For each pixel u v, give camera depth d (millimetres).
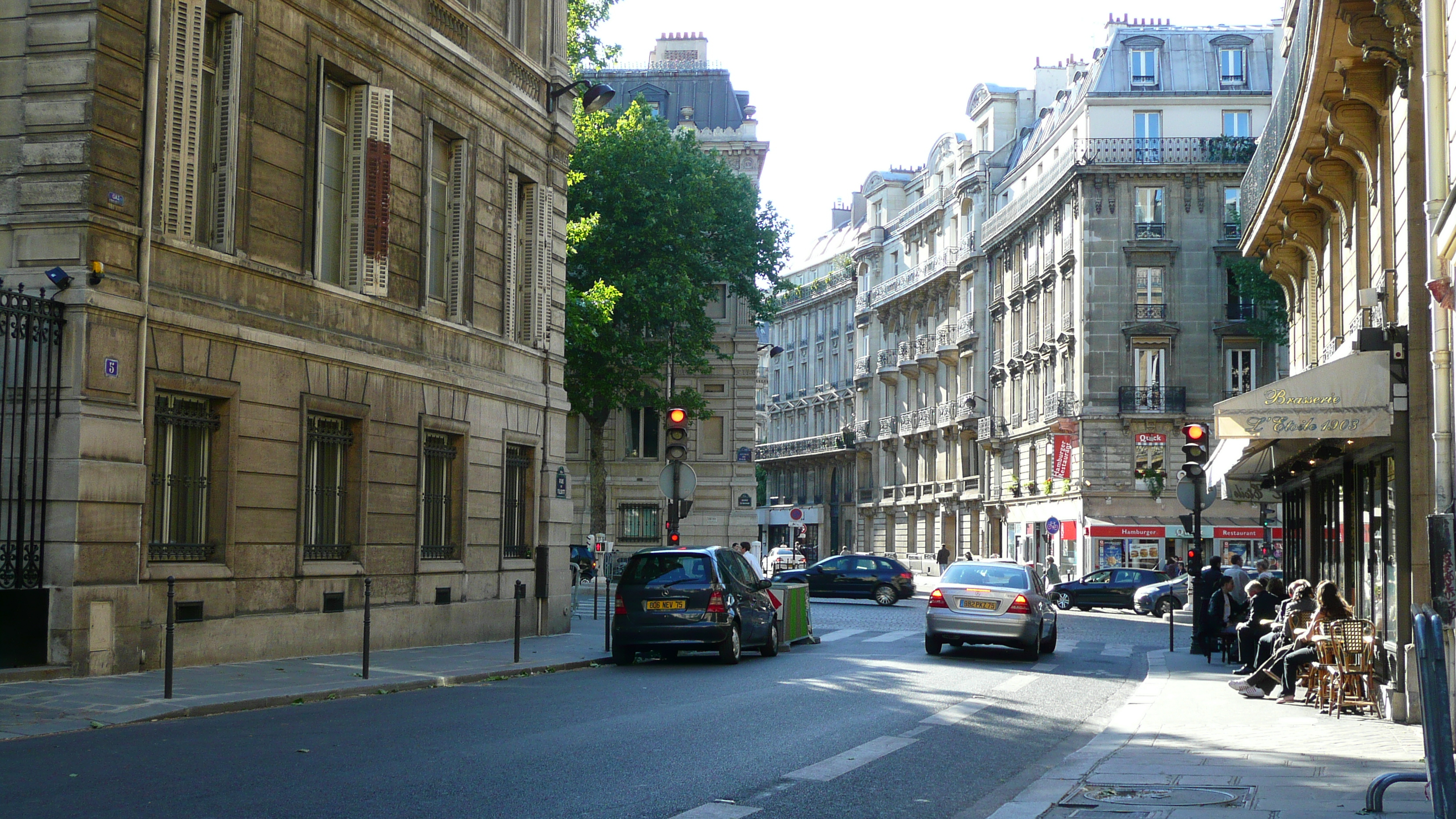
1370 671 14562
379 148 19594
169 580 12906
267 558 17250
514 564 24125
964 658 23062
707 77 64500
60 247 14461
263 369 17141
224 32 16766
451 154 22406
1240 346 57656
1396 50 13664
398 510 20250
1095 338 57875
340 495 19172
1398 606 13719
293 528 17750
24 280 14414
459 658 19000
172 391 15758
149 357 15203
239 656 16609
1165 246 57688
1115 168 57688
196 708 12383
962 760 11039
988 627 22469
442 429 21516
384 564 19891
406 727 11789
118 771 9094
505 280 23984
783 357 111875
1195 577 24688
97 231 14578
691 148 50156
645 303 47344
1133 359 57781
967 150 77562
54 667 13836
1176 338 57688
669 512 22219
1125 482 57312
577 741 11156
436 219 22062
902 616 37094
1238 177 57594
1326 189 19672
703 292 50375
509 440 23922
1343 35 14836
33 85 14711
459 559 22156
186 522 16188
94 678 14195
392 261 20281
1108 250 57969
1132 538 56312
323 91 18766
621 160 47562
